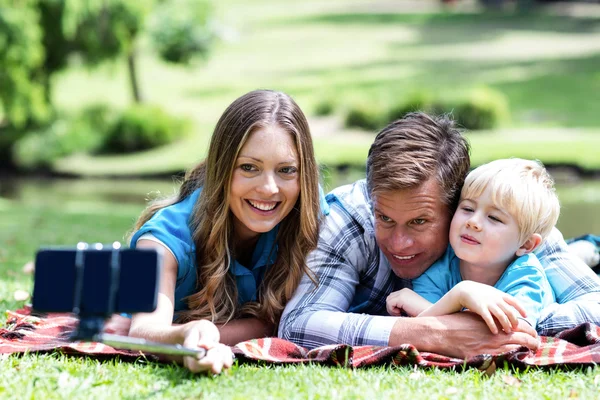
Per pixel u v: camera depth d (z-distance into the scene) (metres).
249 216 3.56
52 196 17.38
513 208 3.52
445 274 3.72
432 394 2.89
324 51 41.31
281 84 33.75
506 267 3.67
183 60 27.53
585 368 3.24
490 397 2.86
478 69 34.28
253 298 3.85
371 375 3.11
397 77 33.38
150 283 2.55
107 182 20.66
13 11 20.72
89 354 3.32
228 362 3.06
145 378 3.00
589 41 39.62
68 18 21.94
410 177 3.42
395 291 3.91
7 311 4.04
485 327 3.34
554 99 27.92
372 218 3.80
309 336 3.52
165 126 24.33
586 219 12.20
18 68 21.11
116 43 23.47
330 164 18.48
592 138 20.80
